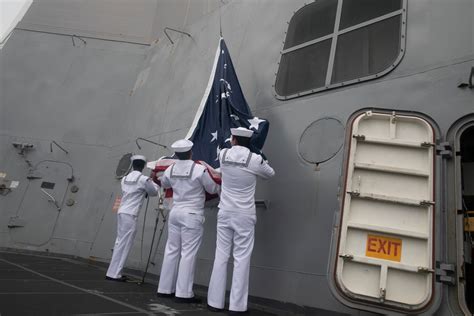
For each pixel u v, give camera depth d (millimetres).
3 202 6305
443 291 2281
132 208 4383
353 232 2355
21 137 6750
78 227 5984
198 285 3785
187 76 5406
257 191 3549
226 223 3049
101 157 6480
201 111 4066
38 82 7164
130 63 7270
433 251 2189
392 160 2469
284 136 3547
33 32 7621
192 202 3457
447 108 2654
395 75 2994
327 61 3516
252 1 4797
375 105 3008
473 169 2777
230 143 3596
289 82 3789
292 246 3105
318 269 2873
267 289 3154
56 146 6660
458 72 2680
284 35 4055
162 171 3955
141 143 5734
